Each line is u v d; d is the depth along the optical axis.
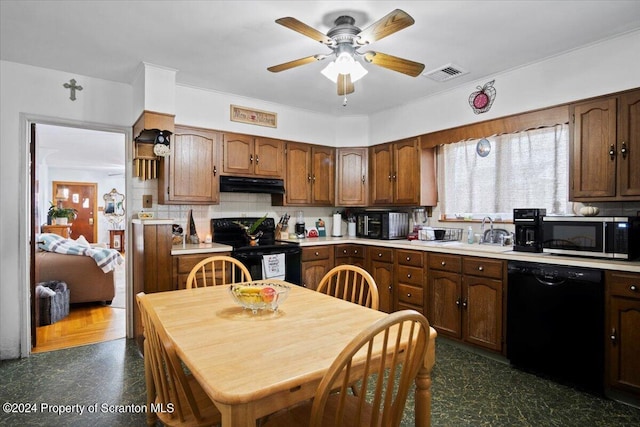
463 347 3.12
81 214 9.59
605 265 2.24
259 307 1.65
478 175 3.57
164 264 2.92
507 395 2.30
